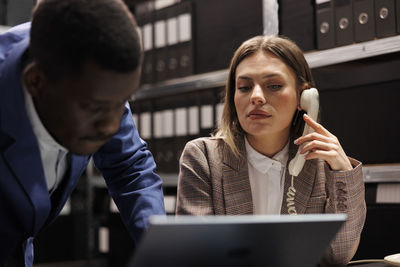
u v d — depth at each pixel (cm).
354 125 168
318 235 65
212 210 127
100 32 65
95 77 65
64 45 65
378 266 107
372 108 163
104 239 274
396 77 157
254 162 129
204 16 227
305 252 66
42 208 86
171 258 56
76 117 69
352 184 115
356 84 166
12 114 81
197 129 232
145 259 55
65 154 92
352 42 173
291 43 128
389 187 164
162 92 245
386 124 160
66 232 289
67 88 67
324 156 114
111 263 263
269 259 64
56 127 73
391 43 162
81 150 74
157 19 249
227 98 134
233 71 131
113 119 71
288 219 61
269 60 122
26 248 95
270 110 120
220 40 219
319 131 119
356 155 167
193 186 128
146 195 98
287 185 127
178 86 236
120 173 104
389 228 157
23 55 82
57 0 68
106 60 65
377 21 166
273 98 121
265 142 129
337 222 65
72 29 65
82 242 294
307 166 128
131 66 67
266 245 61
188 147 135
